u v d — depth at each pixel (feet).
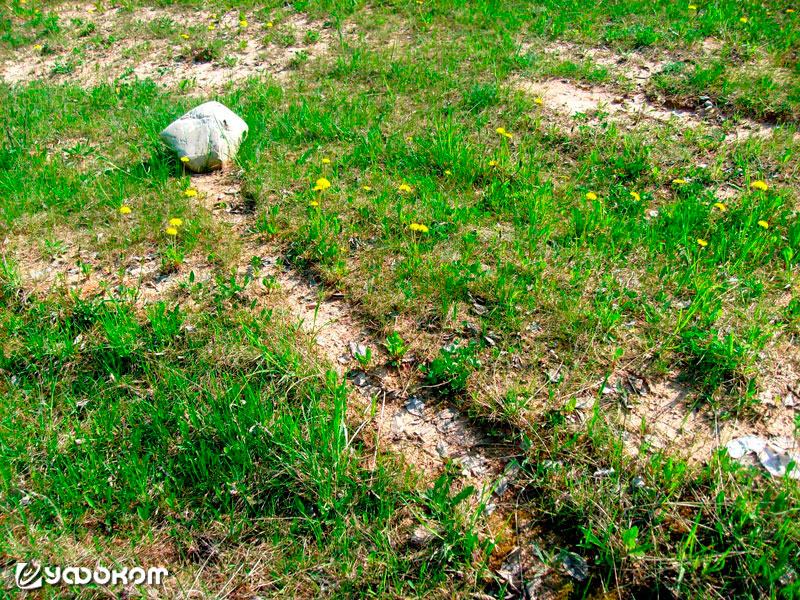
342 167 15.61
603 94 18.54
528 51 21.17
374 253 12.60
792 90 17.16
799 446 8.45
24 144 17.44
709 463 8.27
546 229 12.54
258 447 8.82
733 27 21.68
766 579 6.96
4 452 8.98
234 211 14.35
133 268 12.75
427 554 7.70
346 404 9.46
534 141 16.08
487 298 11.27
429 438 9.14
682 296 11.04
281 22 26.03
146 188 15.15
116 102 20.22
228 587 7.59
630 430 8.91
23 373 10.46
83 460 8.91
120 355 10.41
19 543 8.00
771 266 11.50
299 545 7.91
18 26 27.53
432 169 15.28
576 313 10.62
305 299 11.76
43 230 13.93
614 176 14.61
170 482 8.70
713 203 12.86
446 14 25.20
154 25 26.53
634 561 7.35
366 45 23.26
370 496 8.34
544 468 8.45
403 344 10.52
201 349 10.52
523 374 9.84
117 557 7.92
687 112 17.25
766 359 9.60
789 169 14.34
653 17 22.95
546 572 7.48
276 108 18.80
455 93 19.08
